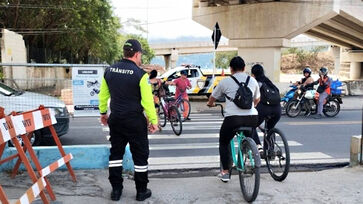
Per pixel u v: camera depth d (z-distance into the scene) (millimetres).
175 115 9516
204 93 19750
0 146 4109
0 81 7605
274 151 5410
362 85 24891
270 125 5746
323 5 22234
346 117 13422
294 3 22922
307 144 8445
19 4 26219
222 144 5082
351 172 5770
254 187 4324
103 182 5105
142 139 4445
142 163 4488
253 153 4371
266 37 23844
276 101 5480
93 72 7129
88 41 33844
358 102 19406
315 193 4852
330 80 13055
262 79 5586
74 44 33250
